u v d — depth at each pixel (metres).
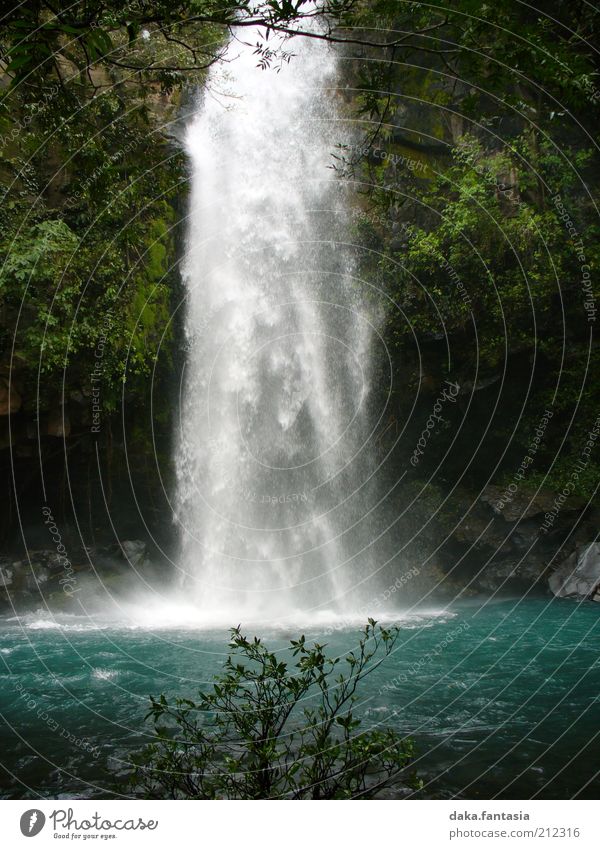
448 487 17.94
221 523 17.36
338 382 17.95
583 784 5.20
